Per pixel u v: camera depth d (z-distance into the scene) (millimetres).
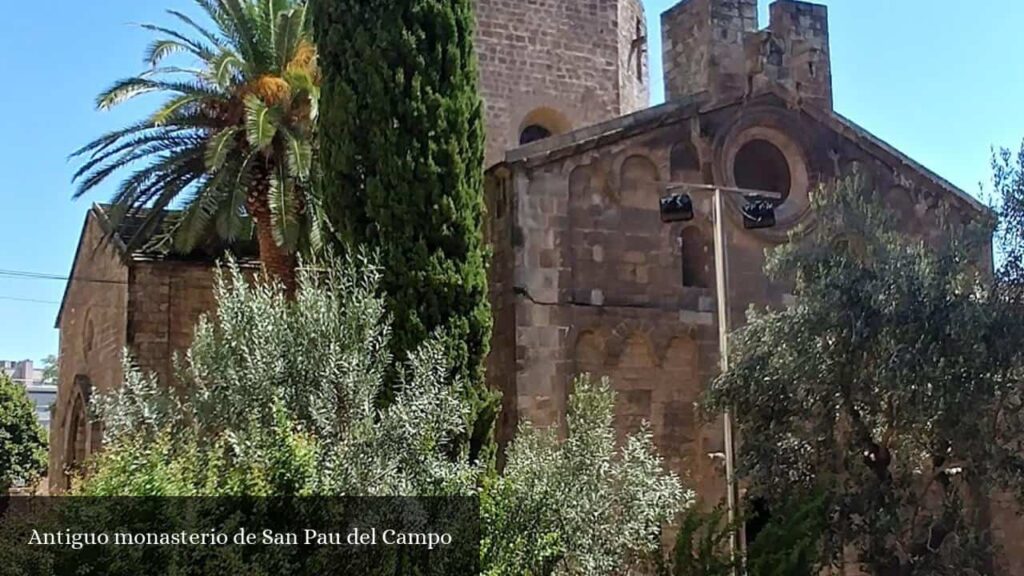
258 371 10938
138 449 10781
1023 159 15461
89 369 28031
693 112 20703
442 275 14867
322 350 11156
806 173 21547
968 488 17359
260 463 10211
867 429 15641
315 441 10633
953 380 14289
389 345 14188
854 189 16422
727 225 20641
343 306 12070
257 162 21281
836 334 15227
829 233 16281
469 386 14773
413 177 15055
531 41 27859
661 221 19719
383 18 15523
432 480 10969
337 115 15406
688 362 19906
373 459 10523
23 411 40812
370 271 13000
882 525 14898
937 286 14773
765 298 20641
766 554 13734
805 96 21812
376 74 15305
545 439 13914
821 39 22328
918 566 15102
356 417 10867
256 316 11281
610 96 28781
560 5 28375
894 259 15203
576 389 14438
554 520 12250
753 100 21312
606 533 12695
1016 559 21141
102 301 26656
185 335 23719
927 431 14859
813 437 15648
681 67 22266
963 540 15297
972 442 14461
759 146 21859
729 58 21312
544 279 18844
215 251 24375
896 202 22203
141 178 21062
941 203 20672
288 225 19953
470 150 15883
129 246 22953
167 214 23609
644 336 19500
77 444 28656
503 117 27266
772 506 15773
